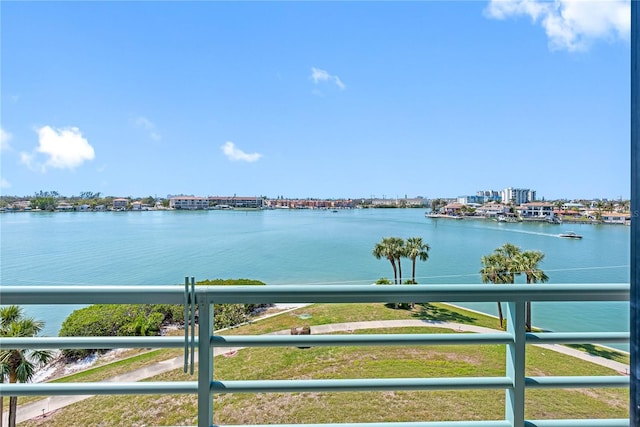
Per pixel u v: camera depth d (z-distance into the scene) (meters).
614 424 0.89
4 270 27.78
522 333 0.88
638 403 0.78
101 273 28.27
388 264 33.28
